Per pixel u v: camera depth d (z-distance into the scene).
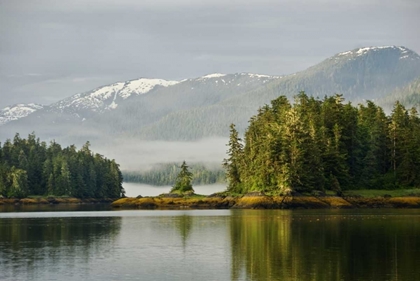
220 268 87.38
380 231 124.75
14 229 139.75
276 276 82.31
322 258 94.06
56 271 86.00
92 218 177.12
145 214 195.25
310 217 160.88
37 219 174.88
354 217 159.75
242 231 128.12
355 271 84.75
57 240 117.38
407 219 152.12
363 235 118.62
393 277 81.38
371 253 98.00
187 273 84.31
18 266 89.56
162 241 114.31
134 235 124.50
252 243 109.88
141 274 83.88
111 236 123.19
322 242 109.88
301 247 104.62
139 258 95.50
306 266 88.31
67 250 103.94
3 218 181.00
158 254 99.00
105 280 80.56
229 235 121.75
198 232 128.00
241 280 80.38
